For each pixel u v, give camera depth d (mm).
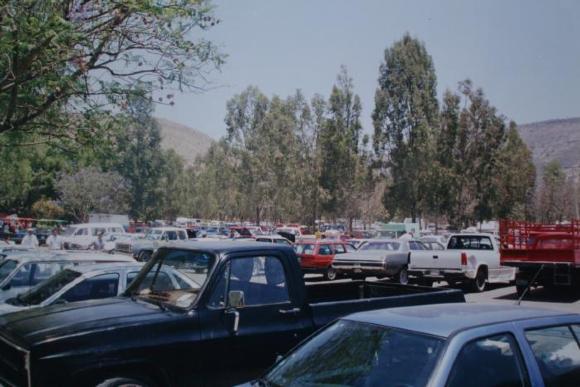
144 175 76188
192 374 5551
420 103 57344
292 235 42438
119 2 10500
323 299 8477
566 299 17203
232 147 67625
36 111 11422
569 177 138750
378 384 3848
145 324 5387
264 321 6035
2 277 10430
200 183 85688
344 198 56844
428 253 19859
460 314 4398
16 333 5438
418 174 56719
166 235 34531
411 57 58125
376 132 58531
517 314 4430
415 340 4027
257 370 5926
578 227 16719
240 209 68188
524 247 17266
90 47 10883
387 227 51625
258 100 67125
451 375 3699
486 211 55406
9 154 15055
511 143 68812
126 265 9016
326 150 56500
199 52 11602
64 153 12711
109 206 64625
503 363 3955
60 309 5969
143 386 5293
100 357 5105
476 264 19578
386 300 6883
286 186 59000
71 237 36062
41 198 59250
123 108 11820
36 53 10008
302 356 4477
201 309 5730
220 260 5980
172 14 10820
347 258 21953
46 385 4949
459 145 55219
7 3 9695
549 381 4062
